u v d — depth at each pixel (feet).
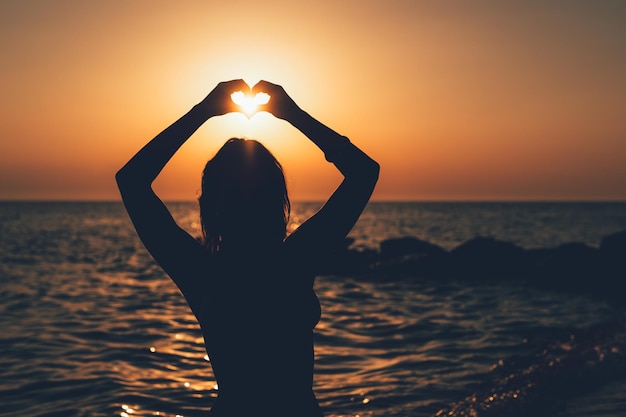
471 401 24.43
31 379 28.73
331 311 51.01
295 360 7.63
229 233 7.83
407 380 28.45
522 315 48.65
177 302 56.24
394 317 47.67
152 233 7.75
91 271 88.99
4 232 222.89
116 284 72.13
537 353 33.14
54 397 26.08
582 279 66.44
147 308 52.24
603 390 24.59
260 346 7.57
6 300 57.16
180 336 39.34
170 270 7.84
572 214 479.41
